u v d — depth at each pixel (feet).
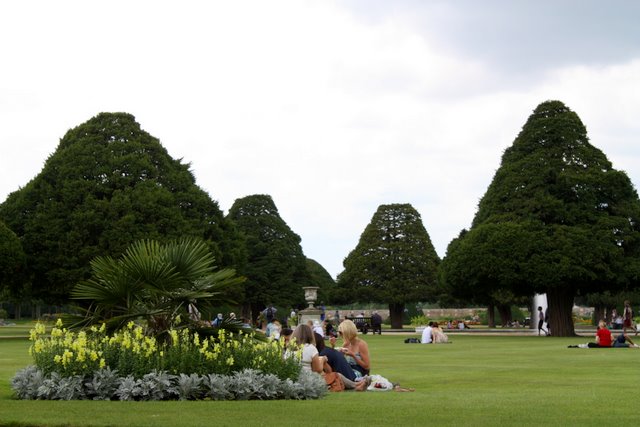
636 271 157.38
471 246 165.17
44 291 172.35
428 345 114.32
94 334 39.01
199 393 36.42
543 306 221.25
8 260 157.89
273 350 39.42
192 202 187.42
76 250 167.84
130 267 38.96
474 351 94.07
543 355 82.99
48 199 173.27
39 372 37.47
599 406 33.50
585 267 157.07
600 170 168.76
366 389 44.14
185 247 41.37
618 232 162.09
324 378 43.32
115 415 29.86
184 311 41.29
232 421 28.17
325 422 28.04
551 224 163.53
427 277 259.39
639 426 27.17
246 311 290.35
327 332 145.07
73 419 28.76
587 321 286.05
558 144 173.06
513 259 159.12
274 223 294.87
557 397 37.91
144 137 188.55
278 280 287.48
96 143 180.96
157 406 32.91
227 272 42.32
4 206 178.91
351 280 262.47
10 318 407.85
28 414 30.14
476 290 174.81
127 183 176.45
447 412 31.30
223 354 38.06
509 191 171.94
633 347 99.76
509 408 32.65
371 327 198.08
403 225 263.70
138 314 39.47
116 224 168.04
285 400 36.35
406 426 27.04
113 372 36.40
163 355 36.86
